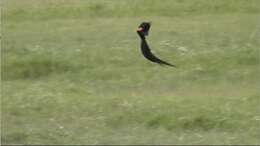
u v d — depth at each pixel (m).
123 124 34.56
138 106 36.41
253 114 35.31
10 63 46.09
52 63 46.28
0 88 41.12
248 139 32.66
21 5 66.56
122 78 44.31
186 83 43.56
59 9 65.19
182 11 64.06
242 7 64.62
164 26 59.19
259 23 59.31
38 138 33.00
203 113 35.00
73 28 59.06
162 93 41.41
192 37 54.78
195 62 47.62
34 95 38.59
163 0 66.75
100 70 45.53
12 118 35.56
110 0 67.88
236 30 56.97
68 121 35.16
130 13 64.06
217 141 32.41
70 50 50.41
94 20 62.31
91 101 37.50
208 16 62.84
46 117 35.66
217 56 48.44
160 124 34.25
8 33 57.22
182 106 36.28
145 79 43.94
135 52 49.53
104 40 54.12
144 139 32.75
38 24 60.97
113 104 36.97
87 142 32.50
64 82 43.59
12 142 32.69
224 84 43.50
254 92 40.69
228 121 34.19
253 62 47.47
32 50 49.78
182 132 33.59
